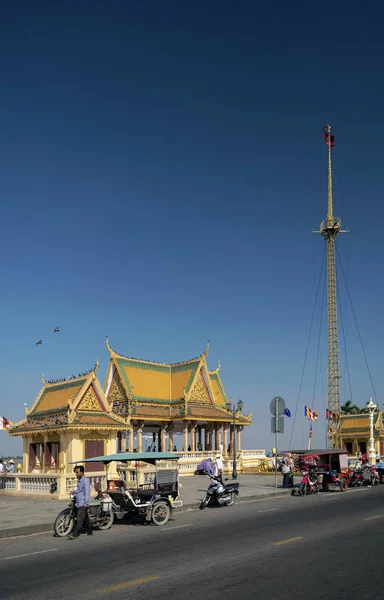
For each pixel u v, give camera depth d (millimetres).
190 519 20891
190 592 10453
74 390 33938
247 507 24406
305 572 11852
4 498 28609
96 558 13922
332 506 24031
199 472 46094
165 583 11141
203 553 14047
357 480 35094
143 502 19984
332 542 15180
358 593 10328
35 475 29000
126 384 52969
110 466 31812
